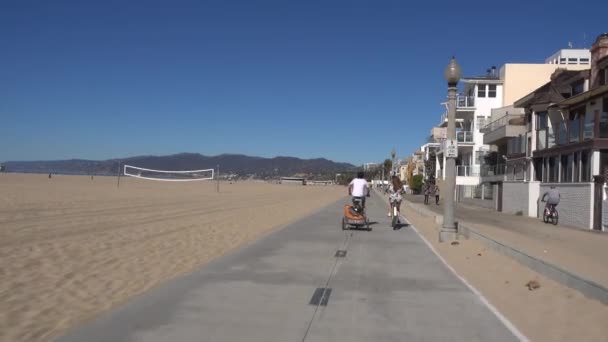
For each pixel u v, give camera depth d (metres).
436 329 6.35
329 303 7.52
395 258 12.05
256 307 7.19
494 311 7.28
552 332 6.34
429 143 89.12
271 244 14.11
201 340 5.71
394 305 7.52
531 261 10.23
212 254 12.55
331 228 19.12
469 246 14.07
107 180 94.31
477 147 57.97
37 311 6.92
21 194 33.41
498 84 57.97
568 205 25.61
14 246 12.02
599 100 27.41
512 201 34.66
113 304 7.49
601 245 16.28
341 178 196.00
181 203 33.59
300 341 5.75
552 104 31.94
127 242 13.76
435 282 9.28
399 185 20.08
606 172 23.42
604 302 7.36
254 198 47.12
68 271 9.59
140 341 5.65
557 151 29.38
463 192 53.34
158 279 9.36
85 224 17.66
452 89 15.87
